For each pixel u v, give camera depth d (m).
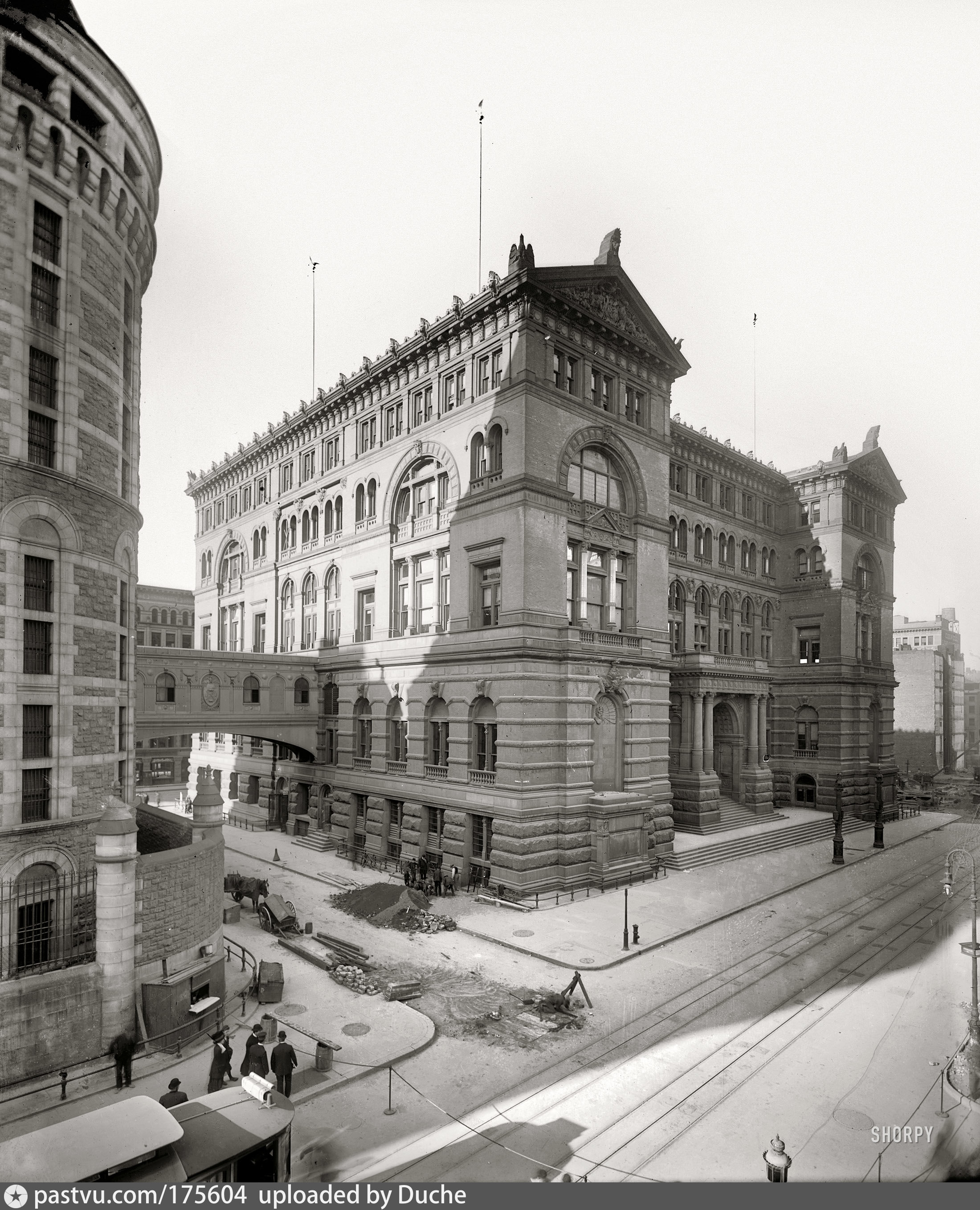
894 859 33.09
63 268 21.73
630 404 42.28
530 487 35.53
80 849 21.28
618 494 41.38
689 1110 16.56
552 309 37.22
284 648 56.00
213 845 23.12
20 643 20.28
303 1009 22.20
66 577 21.44
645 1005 22.28
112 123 23.06
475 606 38.25
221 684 46.34
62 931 20.73
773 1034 19.91
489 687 36.41
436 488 41.91
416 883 35.16
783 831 45.03
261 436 58.00
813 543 54.84
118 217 23.92
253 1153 12.09
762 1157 14.62
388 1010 22.12
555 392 37.19
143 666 43.50
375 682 44.53
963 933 19.47
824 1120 15.66
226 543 63.94
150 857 20.92
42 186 21.17
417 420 43.44
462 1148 15.21
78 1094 17.30
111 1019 18.97
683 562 51.28
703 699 47.34
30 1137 11.47
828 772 51.22
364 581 46.75
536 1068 18.73
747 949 26.58
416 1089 17.70
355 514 48.09
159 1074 18.36
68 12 20.72
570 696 36.03
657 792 40.84
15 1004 17.75
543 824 34.69
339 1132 15.84
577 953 26.70
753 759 49.56
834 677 51.53
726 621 54.72
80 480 21.84
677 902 32.75
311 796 50.06
